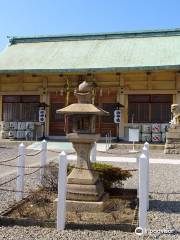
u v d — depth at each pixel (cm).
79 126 871
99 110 849
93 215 809
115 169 1018
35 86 2939
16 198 943
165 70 2602
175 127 2144
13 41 3434
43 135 2864
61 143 2512
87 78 2817
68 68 2694
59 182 734
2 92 2994
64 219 734
